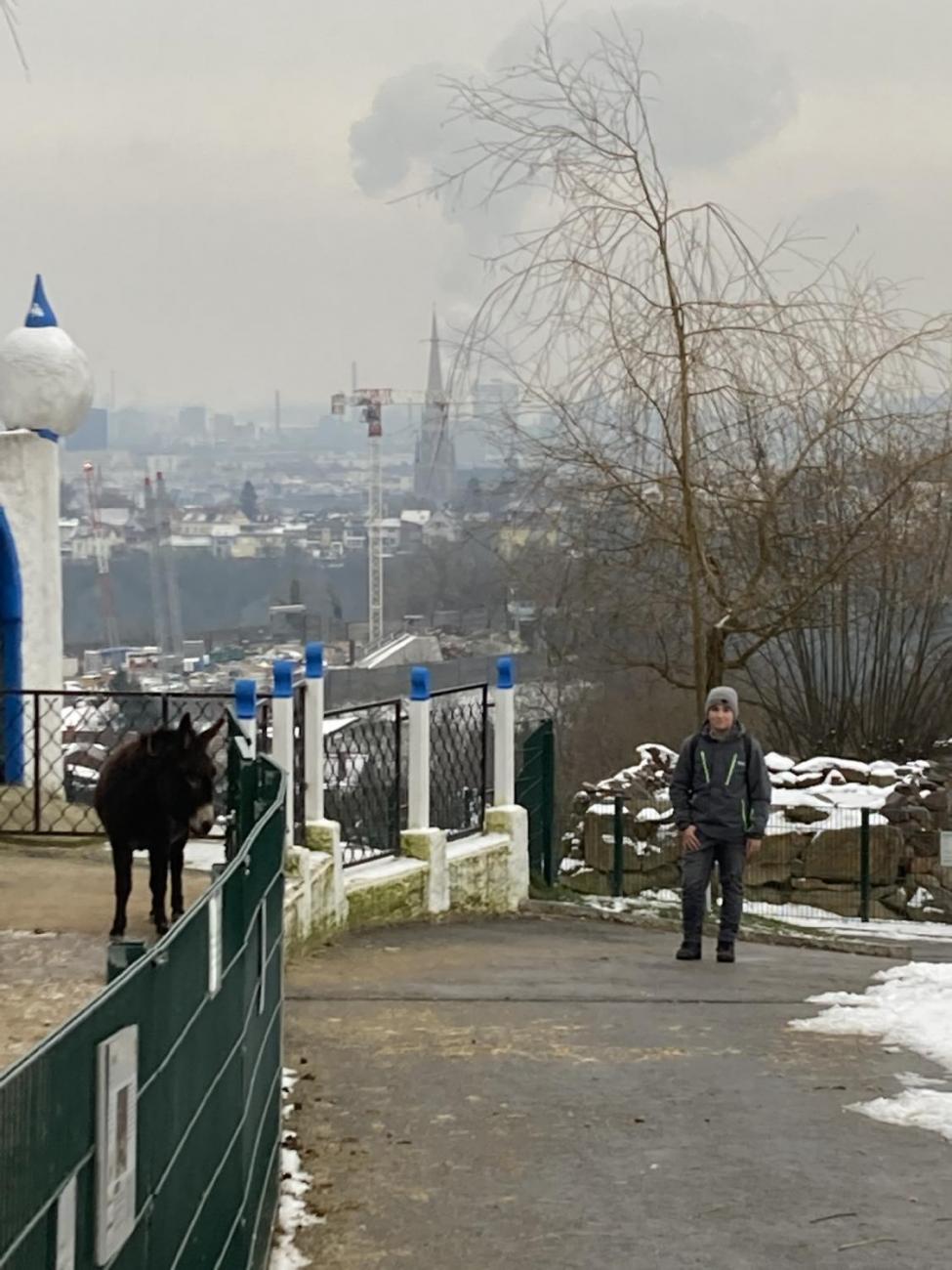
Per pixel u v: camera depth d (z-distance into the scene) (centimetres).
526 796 1908
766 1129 818
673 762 2477
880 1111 852
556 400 1800
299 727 1463
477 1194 713
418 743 1628
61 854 1427
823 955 1598
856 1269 623
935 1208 694
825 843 2339
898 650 3138
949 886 2347
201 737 1097
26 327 1739
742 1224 674
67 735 1662
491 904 1717
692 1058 982
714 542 1841
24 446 1675
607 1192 716
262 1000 600
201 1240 430
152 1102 355
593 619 2184
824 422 1778
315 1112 847
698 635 1797
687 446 1748
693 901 1444
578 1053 993
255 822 806
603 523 1877
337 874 1478
